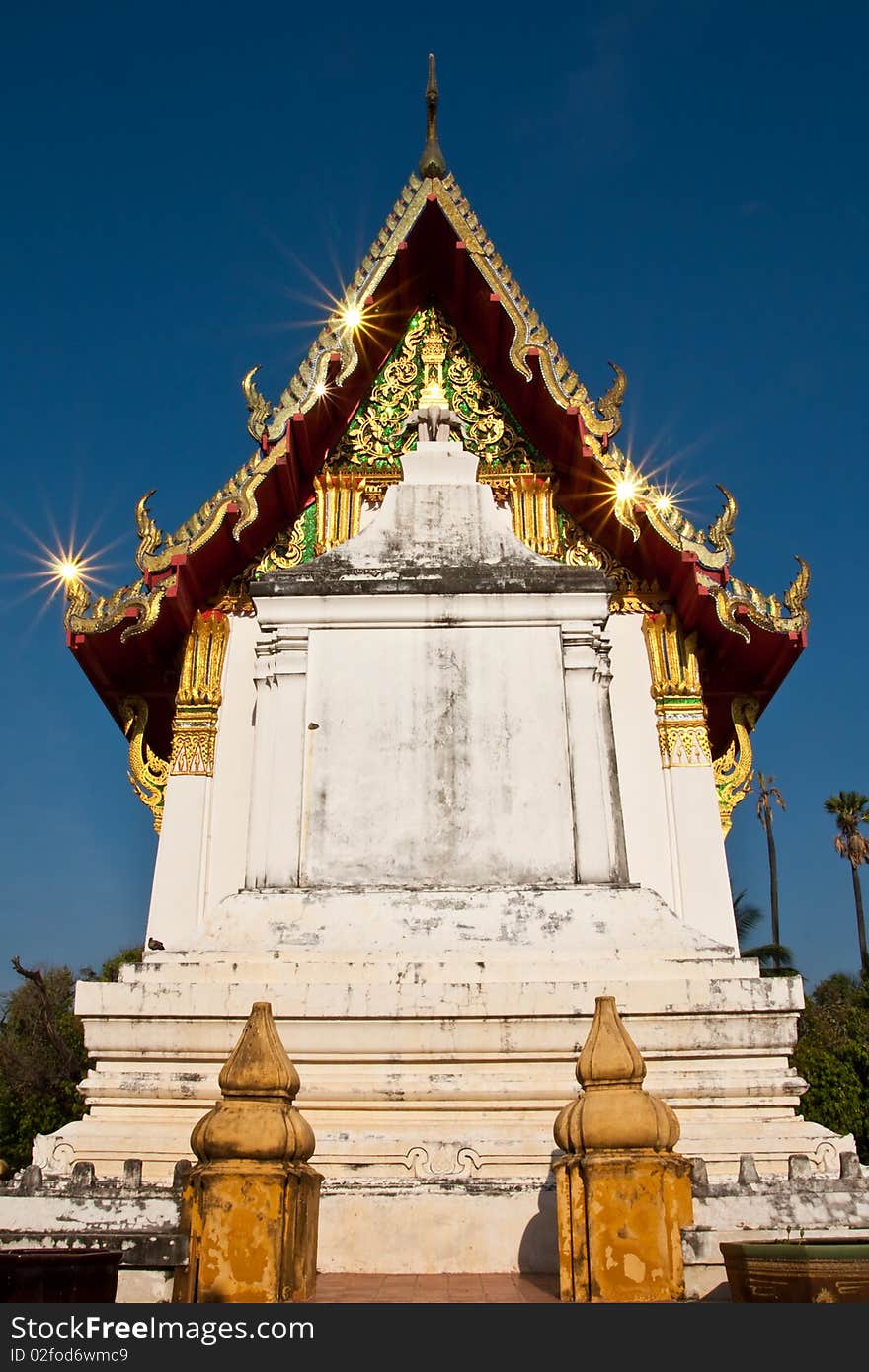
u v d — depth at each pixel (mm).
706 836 11648
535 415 13422
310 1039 8148
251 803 10328
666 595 12836
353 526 13094
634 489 12281
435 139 13359
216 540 12125
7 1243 4906
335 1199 6980
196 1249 4910
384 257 12852
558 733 10188
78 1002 8328
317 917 9148
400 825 9852
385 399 13781
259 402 12383
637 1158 5082
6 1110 21656
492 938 8906
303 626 10641
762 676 12789
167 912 11281
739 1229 5152
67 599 11719
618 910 9148
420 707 10289
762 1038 8086
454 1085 7941
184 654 12461
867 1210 5301
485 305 13453
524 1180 7094
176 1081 8016
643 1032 8117
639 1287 4891
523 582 10703
